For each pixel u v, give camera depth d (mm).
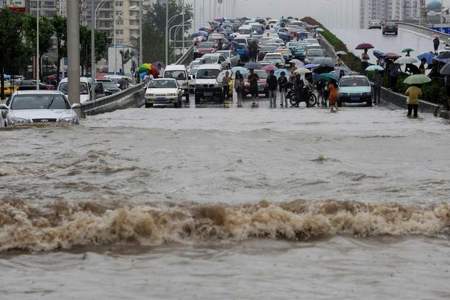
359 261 13375
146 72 90750
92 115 49875
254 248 14180
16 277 12203
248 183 21016
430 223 15695
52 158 25047
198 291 11539
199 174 22391
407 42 128875
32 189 19609
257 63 80938
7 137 30328
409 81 46688
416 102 46969
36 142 29109
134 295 11328
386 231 15367
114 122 43594
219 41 115312
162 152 26875
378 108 57312
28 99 35219
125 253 13727
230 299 11172
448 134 35562
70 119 34062
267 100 66875
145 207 15961
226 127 39812
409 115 47219
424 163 25438
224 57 90750
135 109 57219
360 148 29688
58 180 21031
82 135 31500
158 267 12867
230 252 13875
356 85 60562
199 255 13656
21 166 23344
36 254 13609
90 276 12297
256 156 26438
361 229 15352
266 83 67562
